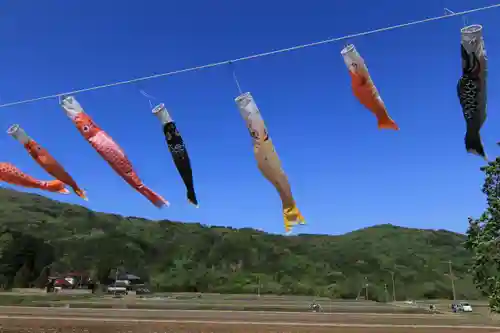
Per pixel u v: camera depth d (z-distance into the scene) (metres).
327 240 162.25
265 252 143.25
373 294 117.69
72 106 7.74
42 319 30.69
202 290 119.50
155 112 7.36
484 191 9.27
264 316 41.88
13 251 94.81
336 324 32.66
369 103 6.16
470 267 9.55
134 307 52.53
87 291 94.31
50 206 138.88
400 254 147.75
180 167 7.42
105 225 137.25
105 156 7.66
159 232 145.38
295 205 6.98
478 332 29.03
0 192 139.00
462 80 5.64
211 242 145.38
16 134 8.12
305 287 121.62
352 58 5.98
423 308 75.81
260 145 6.90
